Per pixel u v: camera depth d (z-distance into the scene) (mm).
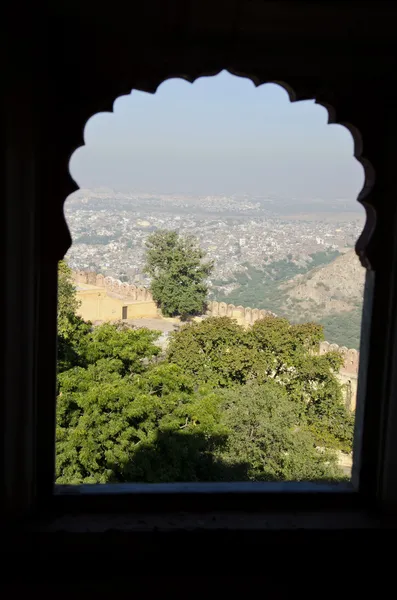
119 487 1408
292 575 1307
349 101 1354
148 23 1269
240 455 6980
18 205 1216
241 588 1277
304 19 1211
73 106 1313
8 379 1228
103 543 1283
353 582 1304
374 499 1422
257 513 1394
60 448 6008
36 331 1309
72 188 1322
